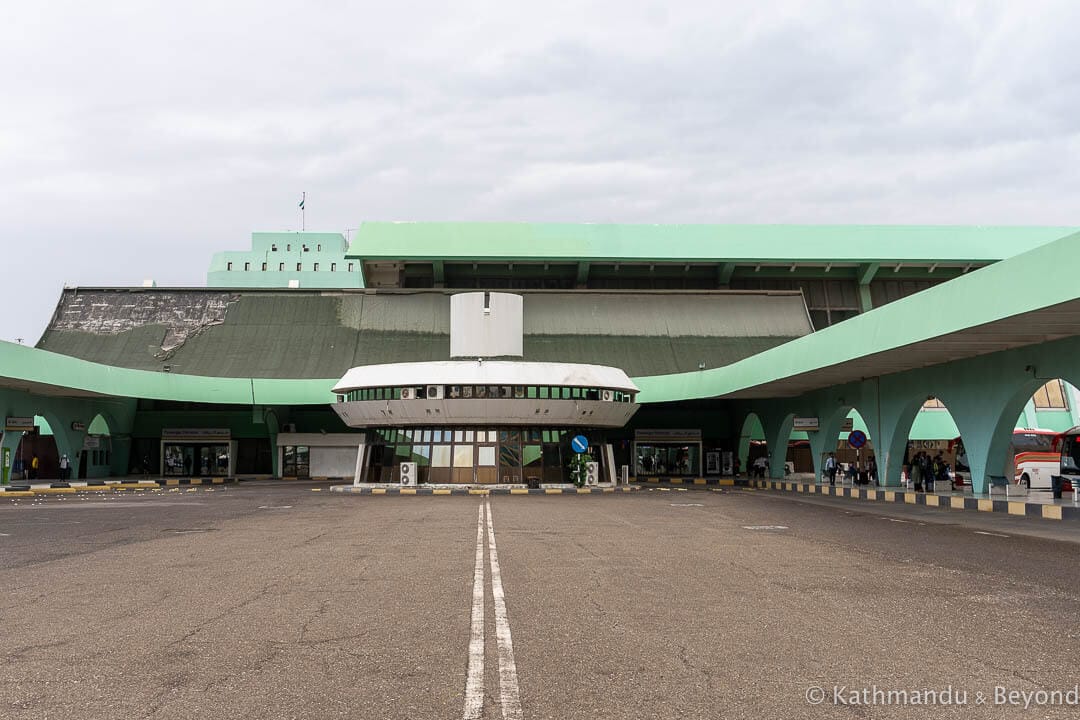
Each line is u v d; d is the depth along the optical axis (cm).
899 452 3316
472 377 3834
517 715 562
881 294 7450
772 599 996
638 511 2564
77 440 4750
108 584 1112
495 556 1416
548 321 6053
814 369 3153
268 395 4969
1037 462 3916
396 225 7188
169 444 5538
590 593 1035
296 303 6116
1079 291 1639
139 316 5959
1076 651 742
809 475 5569
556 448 4066
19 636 800
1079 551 1515
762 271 7256
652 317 6162
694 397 4709
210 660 708
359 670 675
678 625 847
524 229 7156
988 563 1341
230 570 1247
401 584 1109
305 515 2403
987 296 1995
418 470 3972
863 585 1105
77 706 582
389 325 5981
